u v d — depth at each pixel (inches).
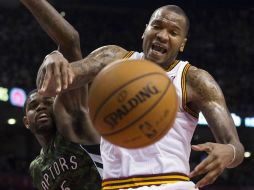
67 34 180.4
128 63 134.4
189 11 1104.2
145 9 1088.8
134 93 129.5
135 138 130.7
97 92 131.7
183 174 155.5
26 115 220.2
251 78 985.5
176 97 135.9
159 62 160.7
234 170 891.4
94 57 166.6
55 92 152.1
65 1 1059.3
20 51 954.1
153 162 153.6
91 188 204.4
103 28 1058.1
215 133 155.5
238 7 1109.7
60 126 207.0
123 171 154.0
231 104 920.3
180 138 157.1
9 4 1031.6
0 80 866.8
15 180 842.2
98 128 133.5
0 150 929.5
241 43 1053.8
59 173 207.2
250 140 899.4
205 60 1016.2
